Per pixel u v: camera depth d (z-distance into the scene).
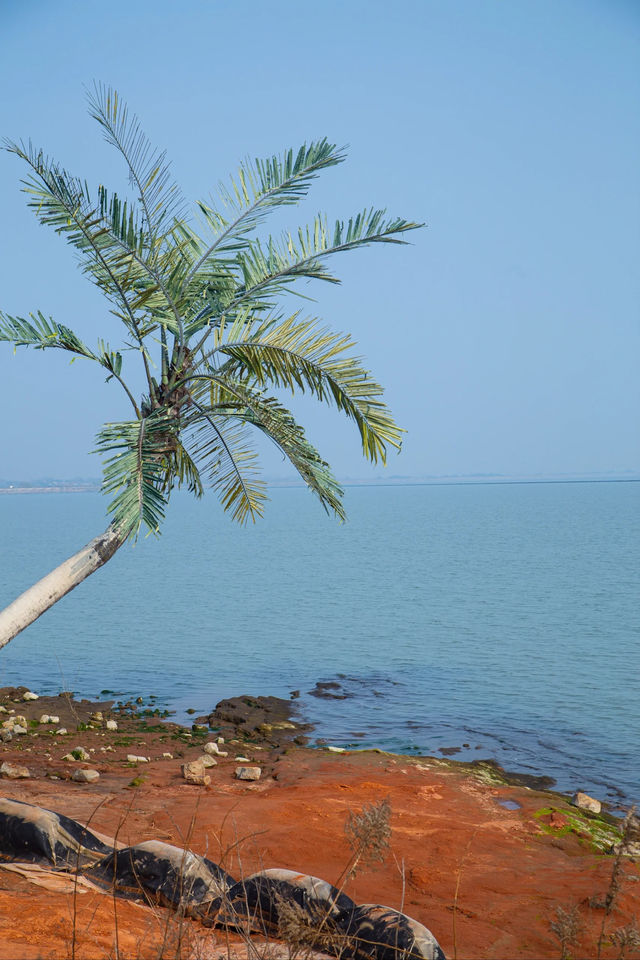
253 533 110.44
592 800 11.34
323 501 10.64
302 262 10.34
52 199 9.09
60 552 69.50
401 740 15.67
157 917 5.00
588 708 18.23
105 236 9.38
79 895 5.17
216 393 10.46
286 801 9.95
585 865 8.29
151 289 9.59
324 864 7.74
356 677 21.88
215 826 8.66
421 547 76.56
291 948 4.26
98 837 6.69
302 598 40.47
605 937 6.03
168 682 21.38
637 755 14.77
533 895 7.13
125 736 14.84
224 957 4.33
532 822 9.83
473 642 27.48
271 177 10.48
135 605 38.41
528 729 16.56
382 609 36.19
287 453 10.35
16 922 4.46
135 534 8.68
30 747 13.52
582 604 37.09
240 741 15.14
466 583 46.72
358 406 10.09
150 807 9.67
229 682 21.36
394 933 4.60
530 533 94.81
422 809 10.11
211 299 10.51
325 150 10.39
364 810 3.87
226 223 10.53
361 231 10.16
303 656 25.11
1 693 18.80
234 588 45.44
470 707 18.42
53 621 33.12
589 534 91.38
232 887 5.40
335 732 16.27
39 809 6.34
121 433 9.25
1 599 37.09
